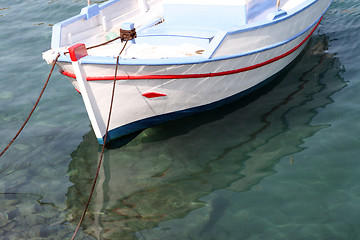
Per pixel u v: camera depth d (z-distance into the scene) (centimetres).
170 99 579
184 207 471
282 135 574
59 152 593
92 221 464
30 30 1032
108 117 543
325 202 454
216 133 597
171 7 661
